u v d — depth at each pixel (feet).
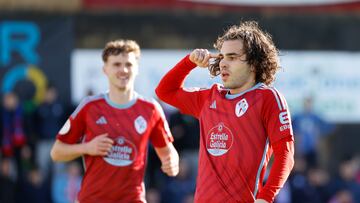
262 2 138.82
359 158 143.02
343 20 141.38
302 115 138.00
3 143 125.49
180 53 138.31
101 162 61.21
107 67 63.41
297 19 140.36
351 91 142.10
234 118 47.88
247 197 47.03
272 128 46.75
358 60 142.00
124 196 61.57
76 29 136.05
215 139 48.44
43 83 134.62
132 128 62.64
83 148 60.80
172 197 123.85
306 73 140.87
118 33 137.08
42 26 135.13
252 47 48.37
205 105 50.19
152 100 64.13
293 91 140.77
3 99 133.28
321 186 133.18
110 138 62.13
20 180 124.26
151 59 137.69
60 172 126.41
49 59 135.13
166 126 64.49
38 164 127.03
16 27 134.51
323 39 141.28
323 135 145.48
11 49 134.41
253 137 47.19
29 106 129.90
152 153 127.44
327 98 141.69
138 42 137.69
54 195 124.98
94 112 62.59
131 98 63.36
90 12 136.46
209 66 51.98
